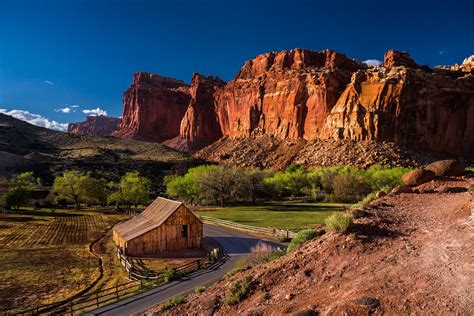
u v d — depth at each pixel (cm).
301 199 8456
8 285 2392
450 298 823
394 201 1566
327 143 12962
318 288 1081
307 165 12006
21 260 3084
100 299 2025
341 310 898
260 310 1082
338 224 1339
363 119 12538
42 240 4056
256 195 8362
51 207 7750
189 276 2323
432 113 12788
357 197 7275
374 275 1027
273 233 3772
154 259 3000
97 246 3706
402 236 1210
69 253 3362
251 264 1702
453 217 1248
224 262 2686
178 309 1351
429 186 1709
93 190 7481
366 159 11106
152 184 10031
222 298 1275
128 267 2619
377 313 857
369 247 1194
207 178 7456
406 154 11438
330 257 1214
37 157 11212
